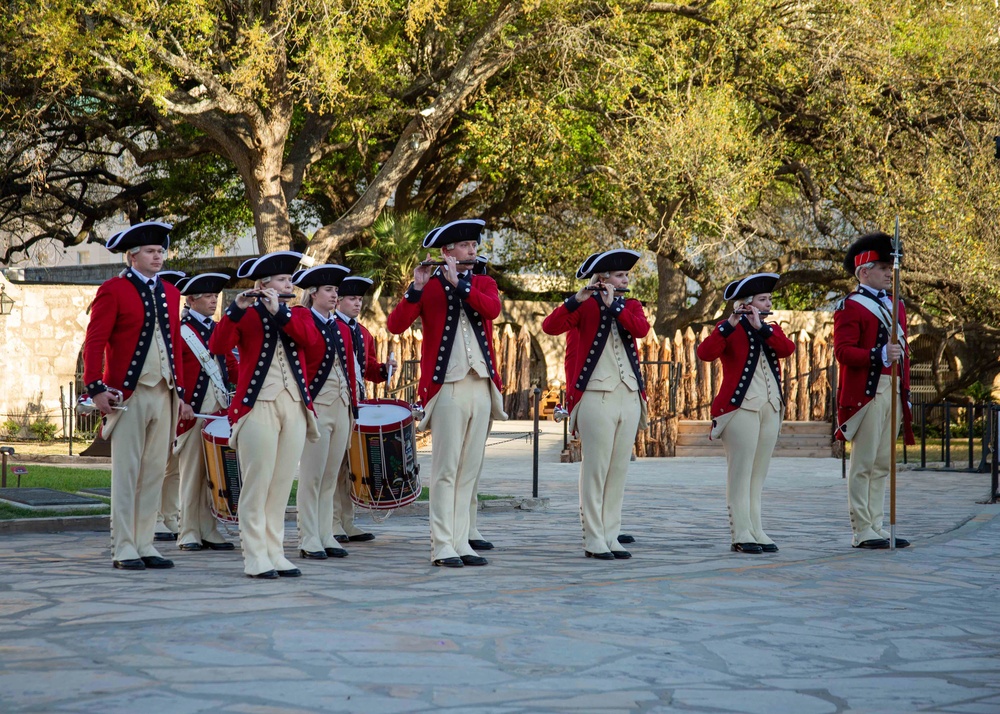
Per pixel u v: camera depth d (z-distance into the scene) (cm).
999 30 2673
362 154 2894
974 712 423
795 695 442
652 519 1105
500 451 2083
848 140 2625
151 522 757
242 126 2602
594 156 2725
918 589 698
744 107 2748
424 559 808
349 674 455
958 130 2652
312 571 738
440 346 776
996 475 1345
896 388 870
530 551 859
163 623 550
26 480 1245
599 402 821
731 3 2575
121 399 721
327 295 827
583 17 2644
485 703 417
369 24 2420
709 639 540
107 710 398
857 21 2561
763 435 874
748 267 3067
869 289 920
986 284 2484
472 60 2544
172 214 3362
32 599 616
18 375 2577
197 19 2211
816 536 983
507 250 3578
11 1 2288
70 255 5281
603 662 488
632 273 3478
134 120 3086
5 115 2612
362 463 862
